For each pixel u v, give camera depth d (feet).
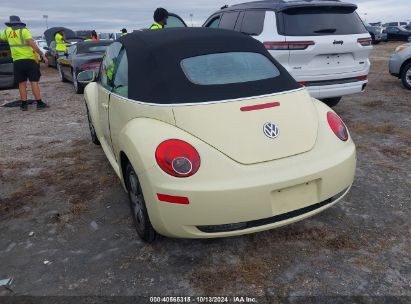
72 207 12.77
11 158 17.95
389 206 11.93
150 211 8.99
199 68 10.23
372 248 9.94
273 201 8.69
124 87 11.16
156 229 9.24
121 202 12.96
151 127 9.12
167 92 9.55
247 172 8.45
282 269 9.29
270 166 8.63
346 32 19.39
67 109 28.86
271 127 9.02
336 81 19.69
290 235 10.59
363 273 9.04
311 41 18.43
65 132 22.13
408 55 29.17
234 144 8.64
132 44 11.78
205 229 8.67
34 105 31.32
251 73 10.55
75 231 11.36
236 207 8.35
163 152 8.48
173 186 8.35
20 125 24.48
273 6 19.49
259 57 11.30
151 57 10.54
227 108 9.18
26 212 12.64
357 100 26.43
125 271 9.46
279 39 18.53
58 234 11.25
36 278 9.36
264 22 19.39
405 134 18.65
